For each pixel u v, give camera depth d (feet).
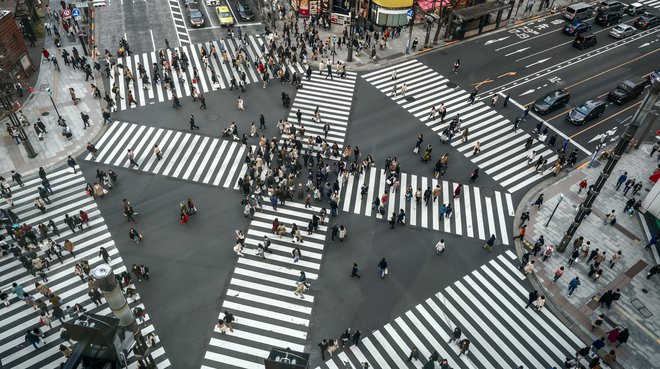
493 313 85.05
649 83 147.02
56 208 101.30
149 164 113.09
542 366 77.30
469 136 126.41
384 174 113.09
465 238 99.30
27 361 74.84
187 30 167.73
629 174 115.75
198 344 78.02
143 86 137.49
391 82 146.30
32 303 82.43
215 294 85.81
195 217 100.37
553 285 90.22
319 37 166.71
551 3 195.21
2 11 133.39
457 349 78.84
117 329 38.78
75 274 88.22
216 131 123.75
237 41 162.61
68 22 160.56
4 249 91.86
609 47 169.27
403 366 76.28
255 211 102.53
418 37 170.40
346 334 76.33
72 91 128.57
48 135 120.06
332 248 95.66
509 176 114.62
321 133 124.47
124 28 167.32
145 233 96.43
